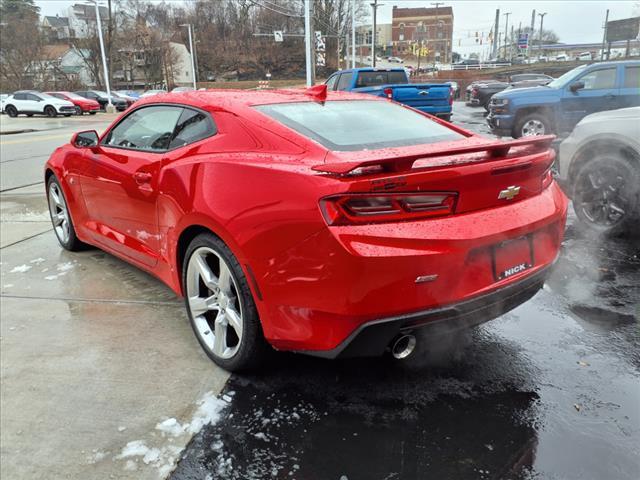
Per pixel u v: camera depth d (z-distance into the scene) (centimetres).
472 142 288
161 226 314
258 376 269
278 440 222
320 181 211
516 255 247
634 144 450
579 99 1081
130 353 297
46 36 6525
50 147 1436
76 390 262
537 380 259
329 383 261
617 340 297
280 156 249
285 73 8450
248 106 291
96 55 6116
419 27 9906
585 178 491
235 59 8538
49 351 301
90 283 405
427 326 226
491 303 238
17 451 221
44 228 580
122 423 236
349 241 204
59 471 209
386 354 284
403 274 208
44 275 426
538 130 1116
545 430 223
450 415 234
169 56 7331
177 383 265
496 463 205
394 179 206
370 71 1312
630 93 1059
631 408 236
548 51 9150
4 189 845
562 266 414
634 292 362
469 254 223
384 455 211
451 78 5406
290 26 7500
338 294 209
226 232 245
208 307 282
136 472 207
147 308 357
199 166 273
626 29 4606
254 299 242
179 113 324
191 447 220
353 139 268
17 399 256
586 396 246
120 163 356
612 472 199
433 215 218
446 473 201
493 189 235
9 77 5981
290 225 217
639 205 458
